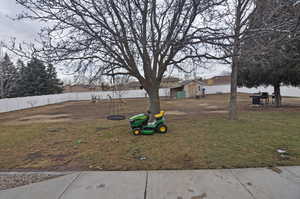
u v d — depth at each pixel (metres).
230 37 4.61
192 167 3.49
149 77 7.09
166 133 6.32
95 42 5.19
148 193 2.65
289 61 9.74
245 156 3.95
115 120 10.30
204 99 26.78
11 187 2.95
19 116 14.29
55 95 28.14
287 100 20.31
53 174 3.38
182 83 34.19
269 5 5.09
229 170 3.31
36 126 9.15
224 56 5.10
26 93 29.03
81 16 5.07
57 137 6.43
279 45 5.35
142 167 3.56
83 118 11.90
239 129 6.66
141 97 37.38
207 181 2.94
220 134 5.96
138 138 5.79
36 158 4.29
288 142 4.91
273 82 13.15
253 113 11.05
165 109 15.24
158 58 7.18
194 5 4.79
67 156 4.35
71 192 2.75
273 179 2.95
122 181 3.02
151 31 6.25
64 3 4.98
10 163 4.00
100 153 4.47
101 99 34.28
